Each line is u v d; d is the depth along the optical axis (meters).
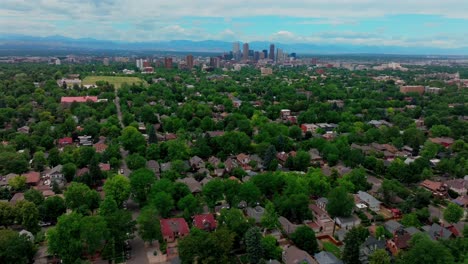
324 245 107.19
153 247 103.81
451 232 110.56
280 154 180.62
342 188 123.31
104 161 163.38
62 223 94.69
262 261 89.00
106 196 118.31
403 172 151.00
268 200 129.00
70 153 166.00
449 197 141.12
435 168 168.62
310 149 187.88
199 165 163.25
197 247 89.25
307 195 127.06
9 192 132.00
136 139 181.12
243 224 103.12
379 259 90.88
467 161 165.50
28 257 93.44
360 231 107.25
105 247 98.62
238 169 153.38
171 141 180.50
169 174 143.12
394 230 111.38
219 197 124.31
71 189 119.69
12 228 109.31
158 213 115.19
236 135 188.38
